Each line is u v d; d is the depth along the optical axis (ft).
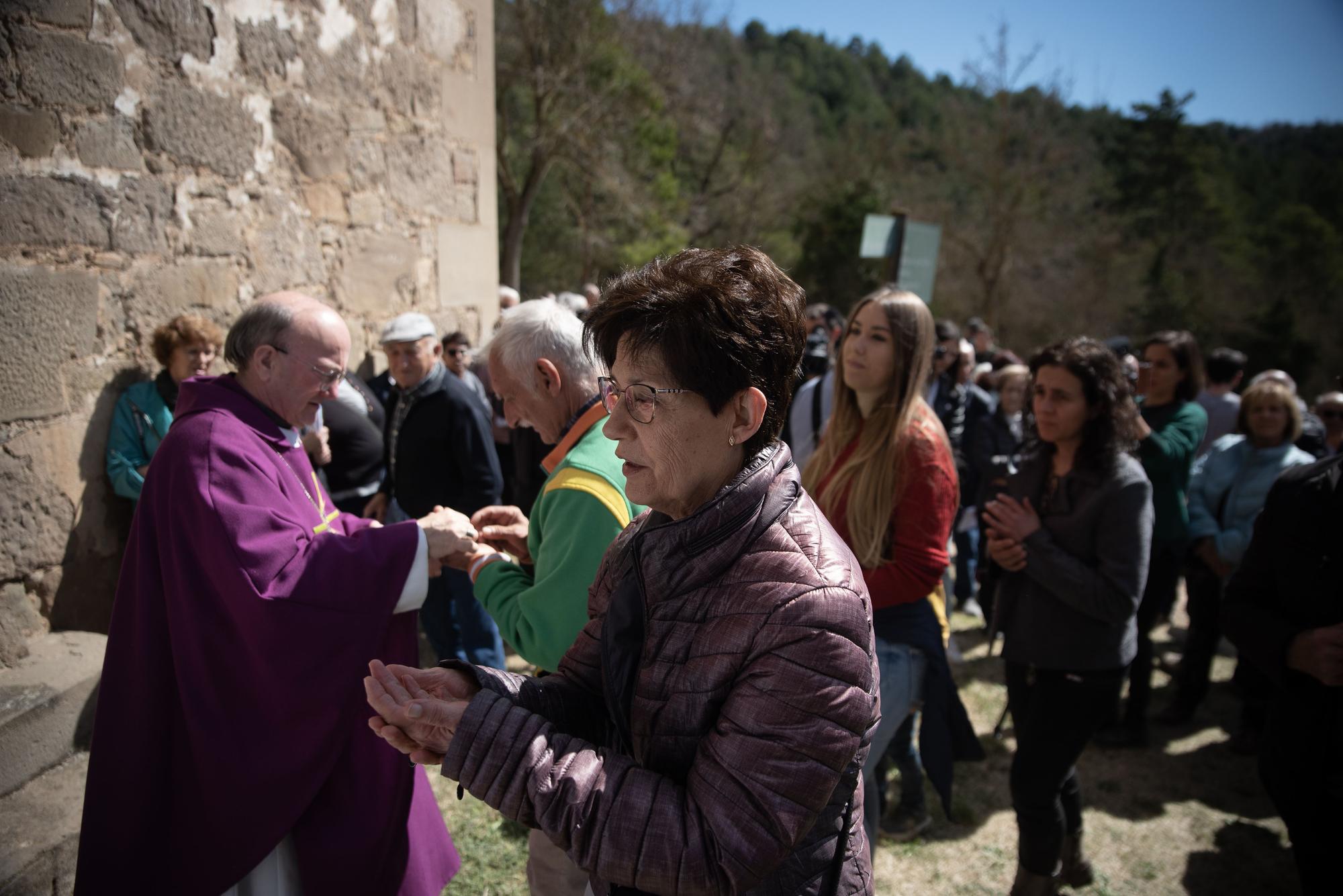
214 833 5.08
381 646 5.62
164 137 8.69
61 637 7.72
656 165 76.02
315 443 9.16
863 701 2.94
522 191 66.80
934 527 6.23
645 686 3.21
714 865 2.85
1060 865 7.46
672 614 3.13
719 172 90.27
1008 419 14.84
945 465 6.34
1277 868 8.48
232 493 5.01
